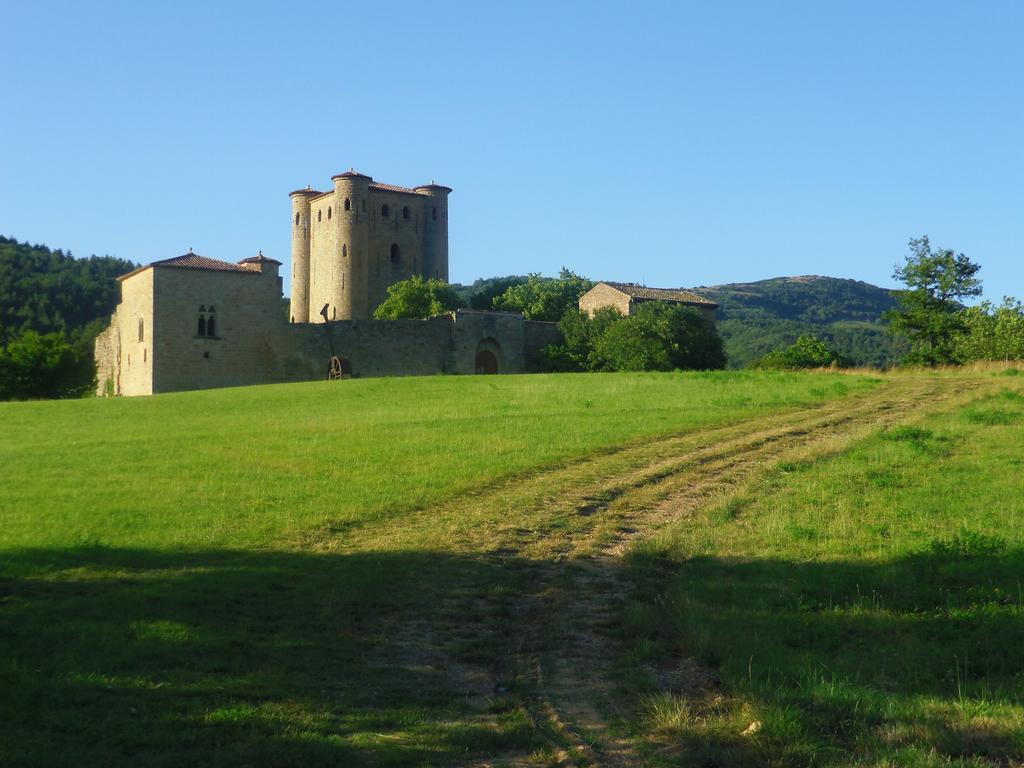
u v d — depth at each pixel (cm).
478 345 8856
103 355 8969
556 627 1493
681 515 2181
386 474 2694
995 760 971
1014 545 1708
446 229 12344
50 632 1410
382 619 1554
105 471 2836
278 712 1171
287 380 8081
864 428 3131
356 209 11069
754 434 3191
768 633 1371
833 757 993
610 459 2858
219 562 1859
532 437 3216
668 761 1013
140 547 1961
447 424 3562
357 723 1151
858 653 1281
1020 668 1194
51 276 16362
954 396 3872
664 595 1622
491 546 1980
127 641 1388
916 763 956
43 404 4991
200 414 4372
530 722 1145
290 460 2944
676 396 4175
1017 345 7988
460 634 1488
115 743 1067
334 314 11081
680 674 1277
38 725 1101
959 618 1366
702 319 9300
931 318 8819
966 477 2316
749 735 1056
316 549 1978
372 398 4656
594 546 1966
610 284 10225
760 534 1928
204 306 7825
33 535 2066
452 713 1192
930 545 1727
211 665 1316
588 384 4791
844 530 1903
